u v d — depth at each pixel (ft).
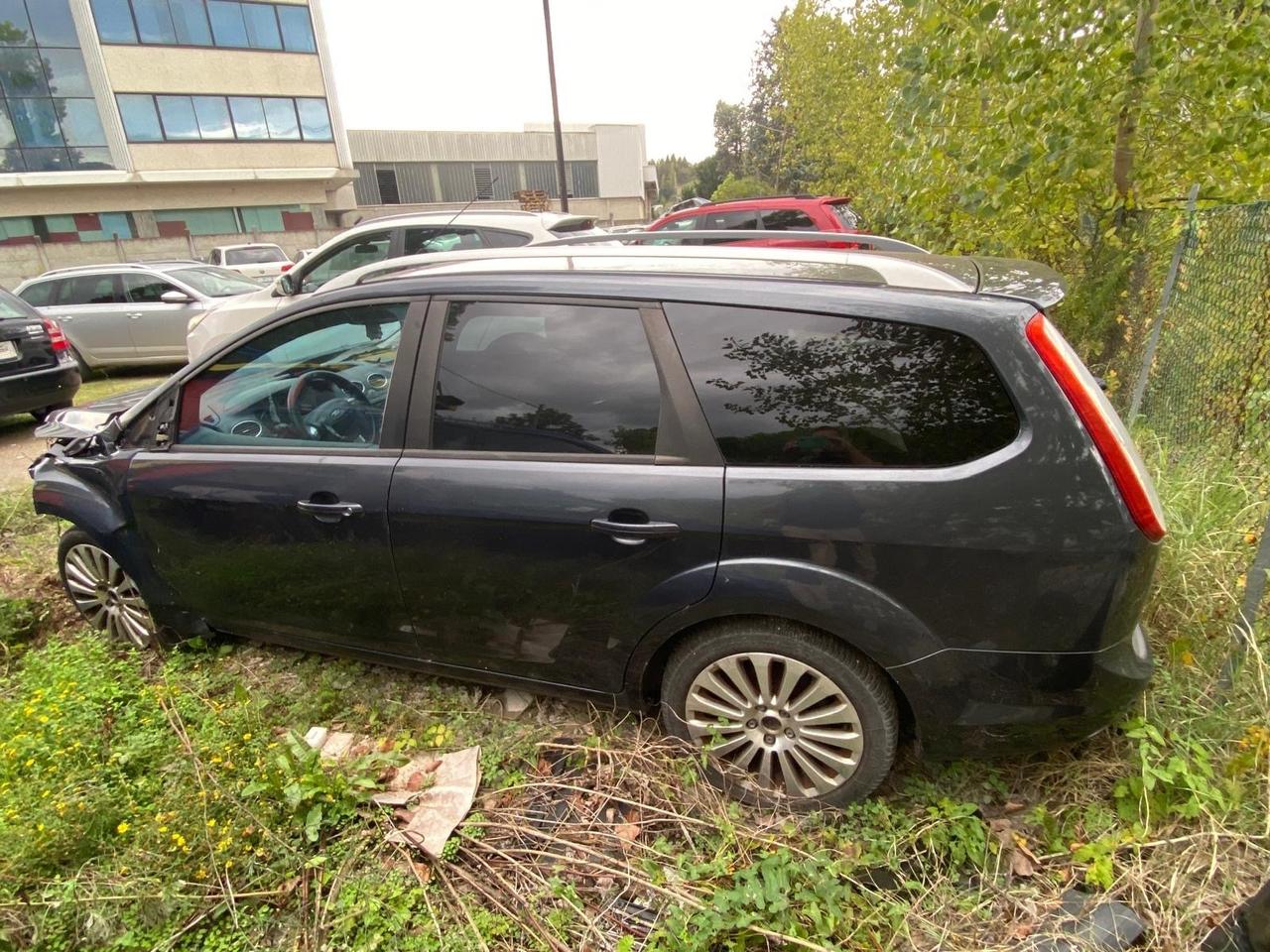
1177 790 7.04
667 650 7.72
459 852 7.21
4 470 20.79
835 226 28.19
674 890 6.59
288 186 95.30
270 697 9.53
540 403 7.55
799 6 48.75
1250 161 14.71
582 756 8.23
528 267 7.97
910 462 6.35
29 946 6.27
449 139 121.08
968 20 14.74
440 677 9.53
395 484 7.99
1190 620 8.86
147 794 7.78
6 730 8.50
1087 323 18.06
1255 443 11.71
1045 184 16.21
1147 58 14.02
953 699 6.56
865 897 6.41
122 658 10.64
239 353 9.22
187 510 9.33
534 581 7.64
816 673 6.95
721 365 6.90
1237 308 12.46
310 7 90.63
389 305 8.27
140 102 81.97
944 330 6.28
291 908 6.73
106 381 32.32
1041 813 7.04
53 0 76.13
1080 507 5.98
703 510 6.79
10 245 79.36
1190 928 6.01
